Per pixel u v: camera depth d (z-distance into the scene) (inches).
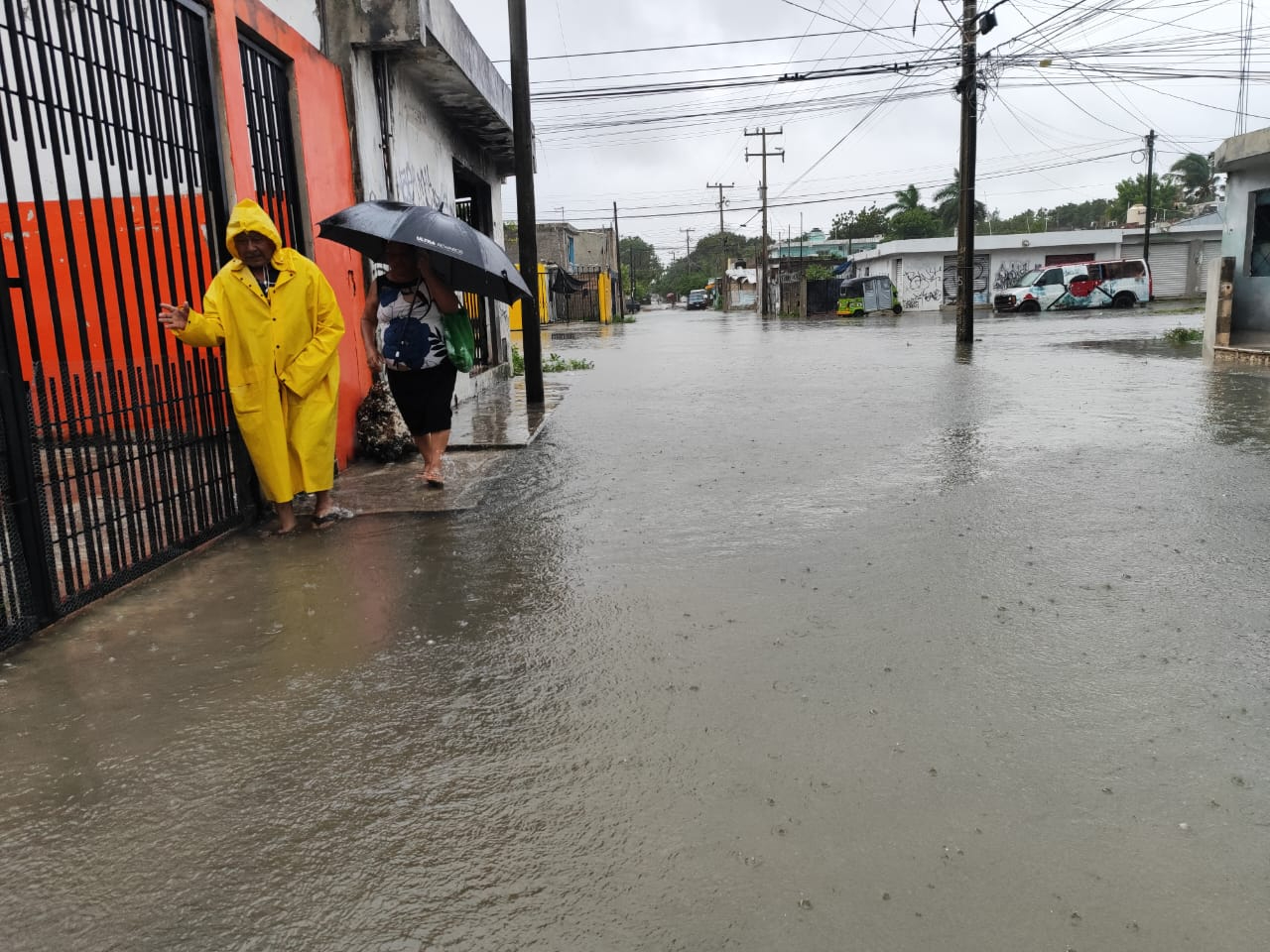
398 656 132.4
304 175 247.9
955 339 792.9
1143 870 82.8
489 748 106.3
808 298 1753.2
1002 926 76.0
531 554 181.2
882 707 114.7
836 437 309.9
